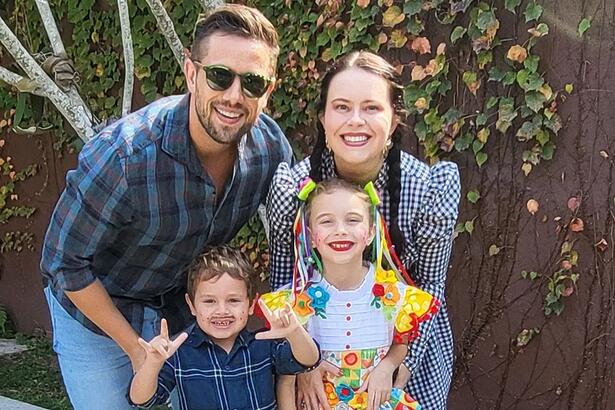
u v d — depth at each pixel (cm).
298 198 229
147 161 215
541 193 336
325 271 230
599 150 321
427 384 251
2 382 493
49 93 330
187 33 446
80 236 221
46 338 585
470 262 358
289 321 210
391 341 228
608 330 326
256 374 229
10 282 606
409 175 230
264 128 243
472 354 362
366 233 221
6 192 590
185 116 218
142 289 247
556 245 335
